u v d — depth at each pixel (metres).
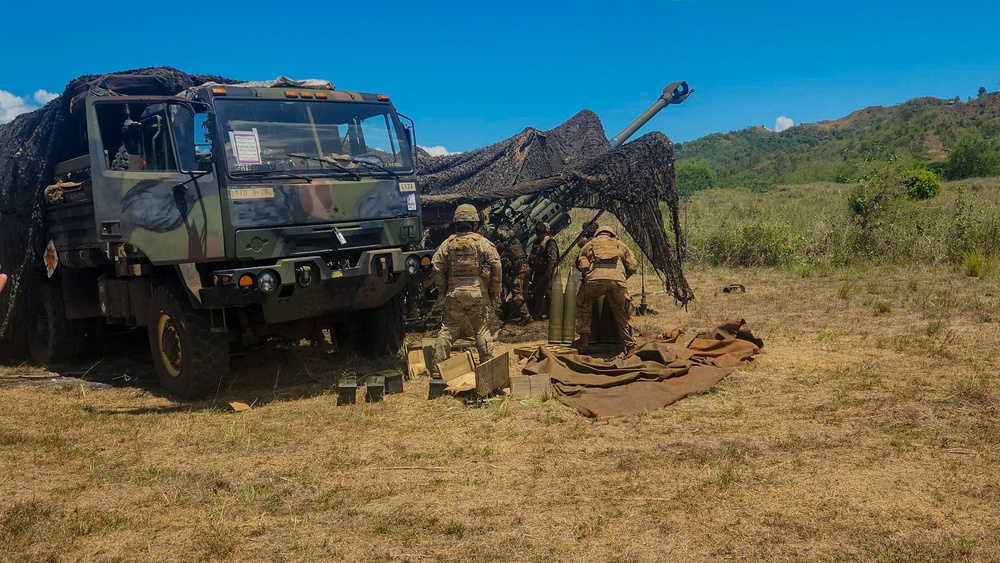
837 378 6.68
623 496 4.15
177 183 6.32
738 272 15.30
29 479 4.73
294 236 6.59
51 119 7.65
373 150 7.30
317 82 7.32
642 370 6.75
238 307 6.90
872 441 5.00
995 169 52.47
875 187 16.53
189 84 7.92
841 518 3.79
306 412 6.24
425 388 6.90
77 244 7.45
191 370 6.64
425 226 9.51
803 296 11.64
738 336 7.88
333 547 3.62
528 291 9.95
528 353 8.05
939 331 8.47
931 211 16.75
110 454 5.24
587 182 9.77
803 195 38.03
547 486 4.34
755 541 3.55
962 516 3.78
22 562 3.54
